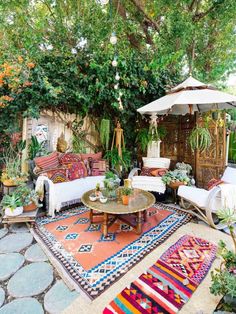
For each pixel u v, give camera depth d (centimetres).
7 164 330
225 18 396
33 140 379
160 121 464
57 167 349
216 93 295
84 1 349
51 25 356
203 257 211
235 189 271
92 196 271
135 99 443
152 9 417
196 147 374
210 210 269
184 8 390
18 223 285
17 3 307
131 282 176
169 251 221
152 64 376
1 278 182
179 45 385
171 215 316
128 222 270
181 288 170
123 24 396
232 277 145
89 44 371
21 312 149
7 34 316
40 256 213
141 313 147
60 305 154
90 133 463
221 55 485
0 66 295
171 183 360
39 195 305
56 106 402
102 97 401
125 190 262
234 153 550
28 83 315
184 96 296
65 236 251
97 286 172
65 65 366
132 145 498
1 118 337
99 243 237
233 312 141
